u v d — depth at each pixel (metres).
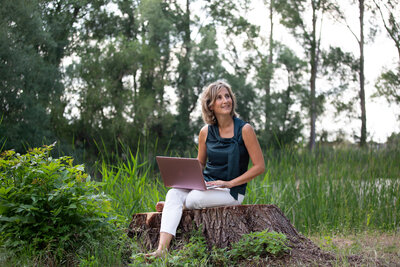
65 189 3.58
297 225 5.62
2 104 13.88
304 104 26.34
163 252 3.34
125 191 4.82
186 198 3.64
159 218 3.77
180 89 23.95
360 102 27.16
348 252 3.76
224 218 3.53
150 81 21.47
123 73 20.34
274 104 25.27
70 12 20.38
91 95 18.05
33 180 3.50
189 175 3.53
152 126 20.36
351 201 6.00
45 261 3.29
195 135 23.62
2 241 3.43
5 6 14.46
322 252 3.47
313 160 6.48
